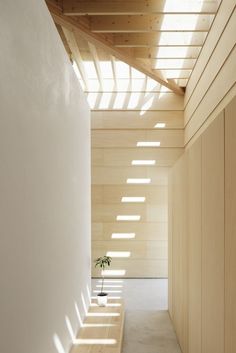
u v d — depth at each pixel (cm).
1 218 159
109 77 671
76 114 381
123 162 716
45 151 241
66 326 318
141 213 718
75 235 372
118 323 413
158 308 532
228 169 188
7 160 167
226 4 358
